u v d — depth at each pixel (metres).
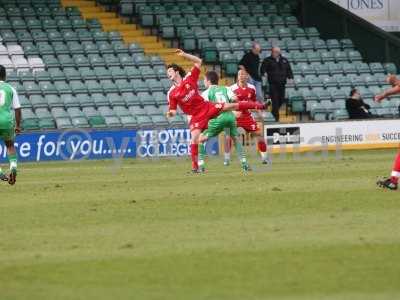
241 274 26.27
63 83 93.56
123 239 32.22
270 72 91.88
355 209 39.03
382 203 40.94
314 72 102.50
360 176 56.19
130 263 27.92
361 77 102.94
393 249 29.39
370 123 87.50
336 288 24.45
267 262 27.78
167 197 45.12
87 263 28.02
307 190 47.22
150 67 98.25
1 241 32.16
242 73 69.88
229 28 106.06
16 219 37.62
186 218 37.19
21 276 26.38
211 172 62.88
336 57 104.88
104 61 97.25
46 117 88.81
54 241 32.00
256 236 32.34
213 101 68.19
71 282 25.56
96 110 91.00
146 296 23.78
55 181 57.09
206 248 30.12
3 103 53.38
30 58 95.69
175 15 106.62
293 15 111.12
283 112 98.88
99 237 32.72
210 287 24.73
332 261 27.78
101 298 23.61
